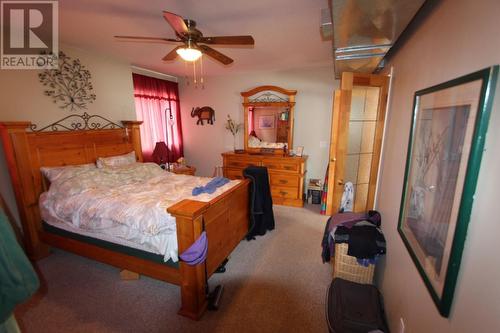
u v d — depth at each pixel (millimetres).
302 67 4191
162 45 2867
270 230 3303
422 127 1251
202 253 1679
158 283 2223
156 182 2896
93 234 2203
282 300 2023
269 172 4293
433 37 1236
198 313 1817
